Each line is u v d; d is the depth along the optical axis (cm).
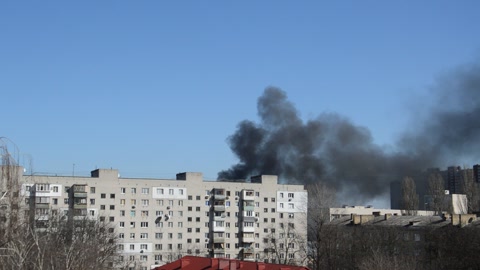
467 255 11219
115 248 11775
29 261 4162
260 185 17688
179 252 15888
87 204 15462
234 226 17225
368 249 11794
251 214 17250
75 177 15462
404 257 11038
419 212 19188
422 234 13225
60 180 15238
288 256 16838
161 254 16225
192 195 16788
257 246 17425
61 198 15200
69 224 10381
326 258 12525
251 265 7725
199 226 16788
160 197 16425
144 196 16250
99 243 10250
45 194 14862
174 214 16525
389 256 10894
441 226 12812
